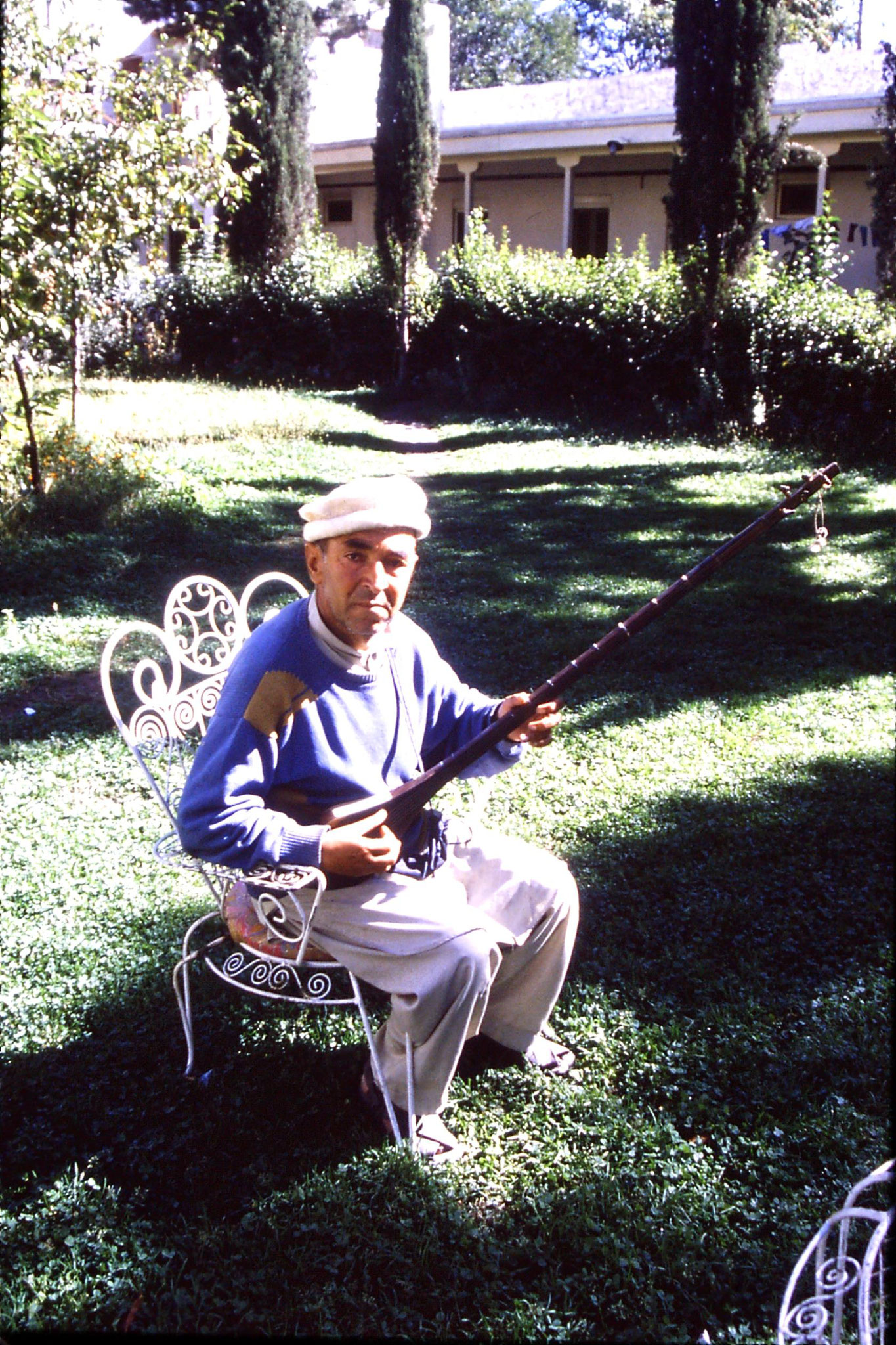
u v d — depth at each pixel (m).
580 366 15.31
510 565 8.17
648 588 7.55
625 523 9.41
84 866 4.00
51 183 8.23
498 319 16.08
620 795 4.58
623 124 19.23
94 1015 3.22
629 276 14.88
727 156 13.28
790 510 2.76
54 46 8.70
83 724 5.28
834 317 12.86
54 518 8.68
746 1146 2.74
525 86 22.84
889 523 9.29
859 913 3.75
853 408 12.85
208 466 10.89
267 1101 2.92
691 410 13.66
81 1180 2.64
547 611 7.05
